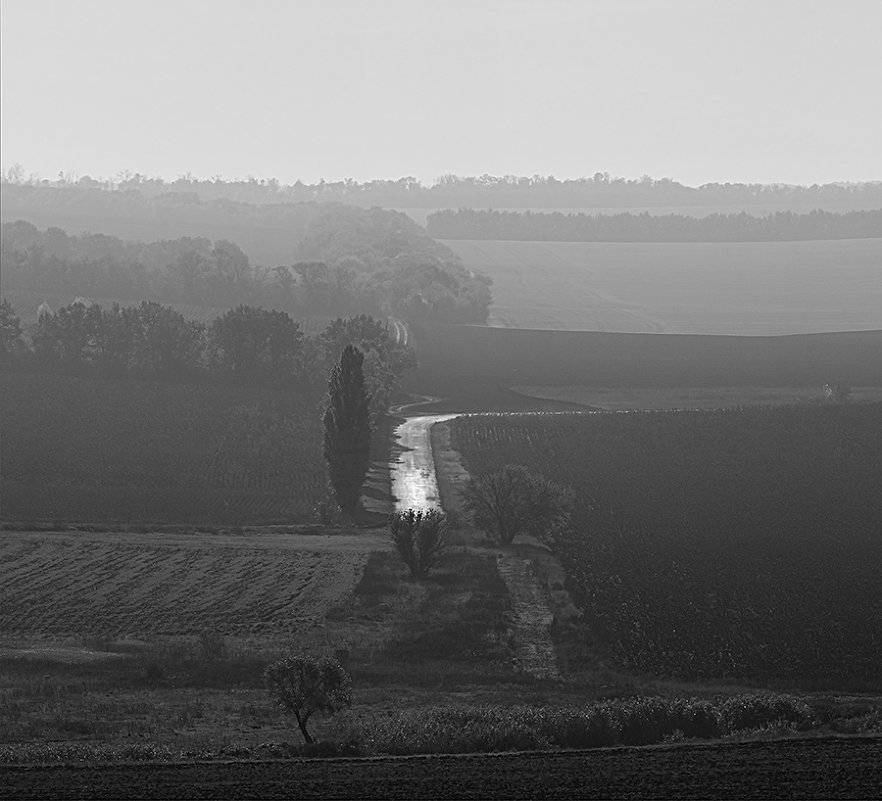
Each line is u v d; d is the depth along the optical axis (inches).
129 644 4995.1
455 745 2989.7
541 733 3097.9
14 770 2642.7
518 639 5236.2
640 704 3262.8
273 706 3676.2
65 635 5211.6
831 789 2401.6
